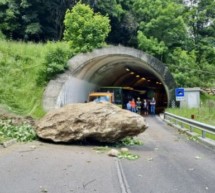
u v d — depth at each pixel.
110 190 7.03
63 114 14.21
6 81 26.25
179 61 41.12
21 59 29.58
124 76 48.66
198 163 10.25
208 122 21.06
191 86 39.22
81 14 31.97
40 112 24.84
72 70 29.06
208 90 38.62
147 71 44.88
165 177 8.30
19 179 7.78
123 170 9.09
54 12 45.25
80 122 13.80
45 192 6.78
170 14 43.28
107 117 13.80
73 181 7.73
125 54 31.72
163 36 43.72
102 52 30.72
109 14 46.25
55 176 8.16
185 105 31.61
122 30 48.97
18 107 23.81
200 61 44.66
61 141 13.86
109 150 12.75
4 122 15.93
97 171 8.86
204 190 7.15
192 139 16.23
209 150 13.06
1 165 9.23
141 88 57.91
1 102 23.16
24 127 15.13
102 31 31.55
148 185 7.49
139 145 14.46
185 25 45.06
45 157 10.72
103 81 43.47
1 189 6.93
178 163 10.25
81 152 12.08
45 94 27.22
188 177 8.34
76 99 33.03
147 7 46.09
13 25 43.28
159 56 42.38
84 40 30.84
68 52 29.86
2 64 27.75
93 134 13.71
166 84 32.25
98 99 31.83
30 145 13.13
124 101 39.41
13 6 43.00
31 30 43.03
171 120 25.66
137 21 48.72
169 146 14.20
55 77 28.19
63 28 46.44
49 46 30.30
